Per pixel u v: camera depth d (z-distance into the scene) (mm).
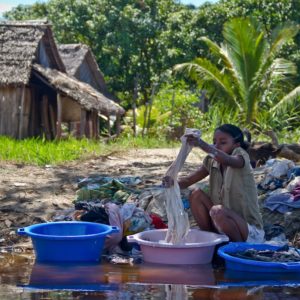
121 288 5051
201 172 6328
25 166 10664
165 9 32500
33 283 5191
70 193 8453
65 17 31844
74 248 5949
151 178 9422
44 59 22344
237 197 6129
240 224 6008
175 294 4891
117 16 31125
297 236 6637
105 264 5902
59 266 5797
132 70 31719
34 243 6047
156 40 30906
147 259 5988
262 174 8406
